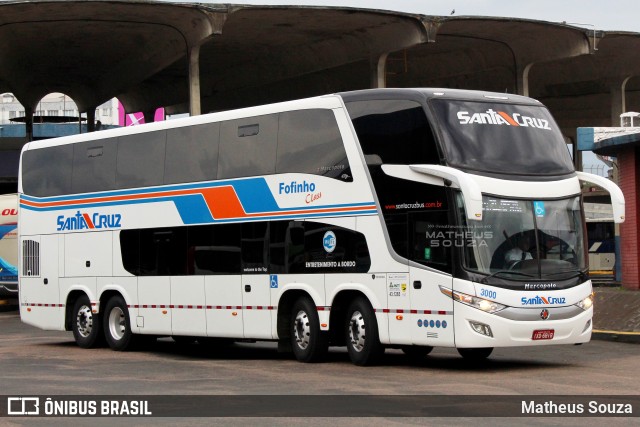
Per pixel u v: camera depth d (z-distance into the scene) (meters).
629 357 20.05
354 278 18.62
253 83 59.62
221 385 16.00
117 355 22.66
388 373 17.44
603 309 26.39
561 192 18.16
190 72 44.28
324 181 19.19
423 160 17.70
